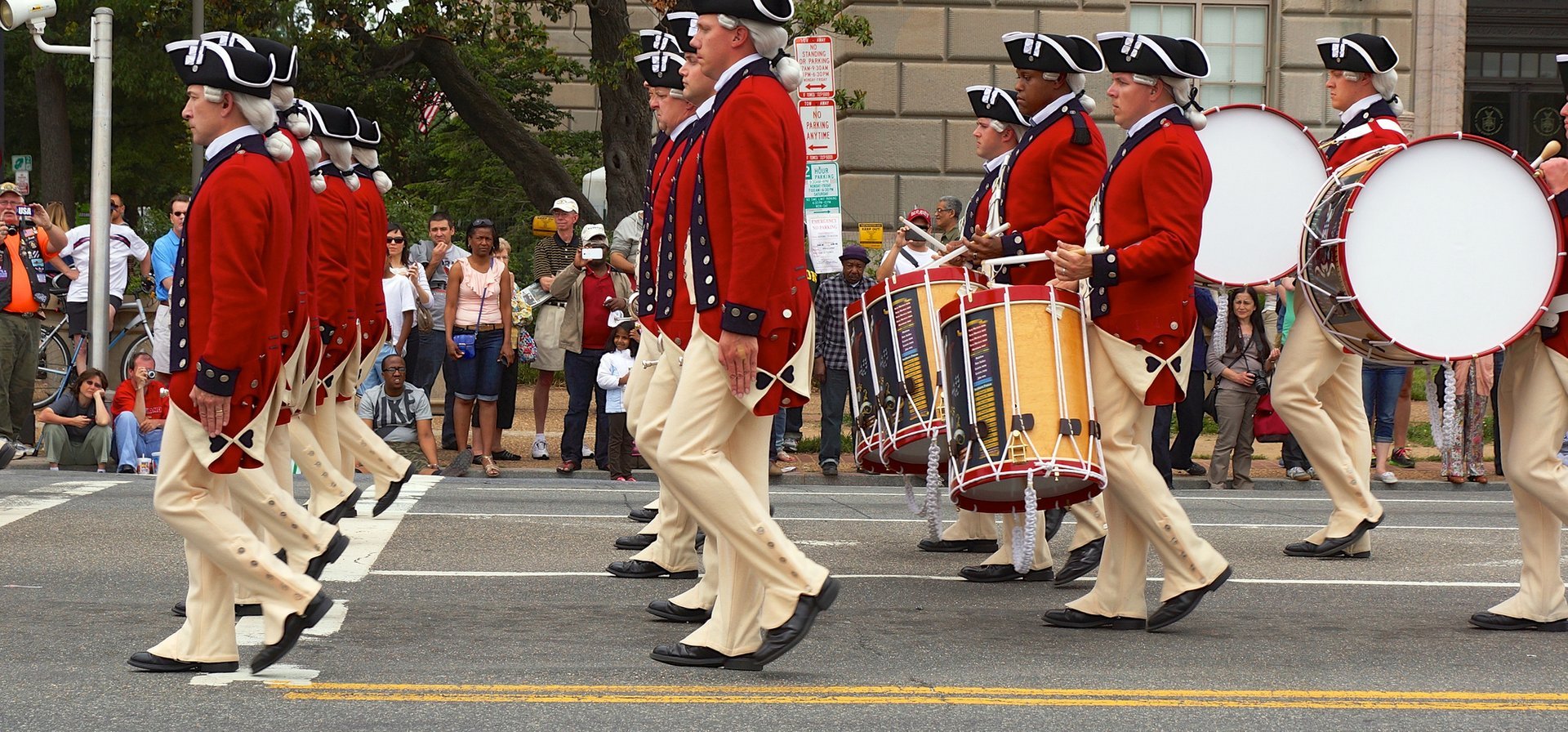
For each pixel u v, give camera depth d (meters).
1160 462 12.60
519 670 5.77
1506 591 7.87
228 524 5.42
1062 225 7.07
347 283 8.70
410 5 22.64
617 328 13.13
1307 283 7.46
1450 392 7.97
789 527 9.99
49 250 15.52
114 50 32.84
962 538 9.00
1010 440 6.18
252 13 23.55
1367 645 6.47
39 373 16.19
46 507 10.02
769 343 5.35
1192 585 6.60
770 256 5.26
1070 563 8.02
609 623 6.72
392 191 29.27
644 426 6.09
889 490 12.76
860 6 19.44
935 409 6.82
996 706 5.33
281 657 5.54
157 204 38.12
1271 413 13.48
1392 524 10.55
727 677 5.68
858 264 13.45
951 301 6.45
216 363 5.16
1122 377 6.38
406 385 13.31
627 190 23.22
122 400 13.40
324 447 8.76
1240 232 8.91
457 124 31.16
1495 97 23.61
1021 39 7.29
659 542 7.97
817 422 17.31
